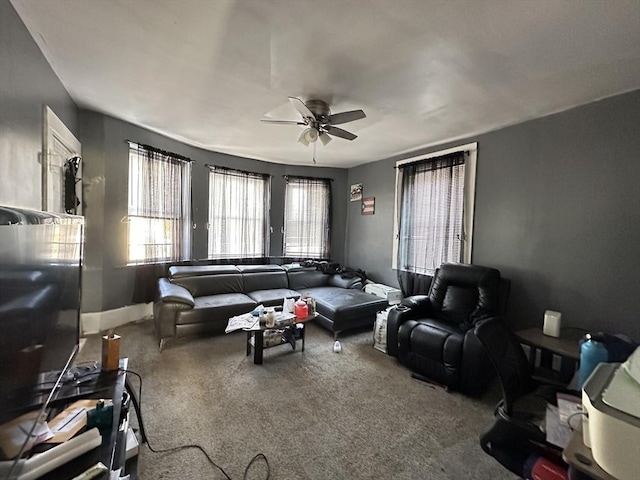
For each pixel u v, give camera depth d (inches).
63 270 48.1
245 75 88.4
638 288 91.4
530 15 60.4
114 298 138.1
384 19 62.8
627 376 36.6
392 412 84.0
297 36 69.3
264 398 88.1
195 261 173.9
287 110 115.2
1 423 28.9
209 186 179.2
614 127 95.9
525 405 63.4
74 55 81.0
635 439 28.2
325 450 68.5
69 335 51.6
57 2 61.4
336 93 98.3
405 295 167.6
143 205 147.7
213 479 59.4
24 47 70.4
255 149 174.9
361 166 204.1
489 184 130.1
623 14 59.4
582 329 101.1
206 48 75.4
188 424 75.2
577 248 104.0
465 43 70.5
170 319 120.0
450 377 95.1
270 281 171.0
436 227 150.6
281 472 61.9
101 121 128.6
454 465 65.4
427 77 86.9
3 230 29.2
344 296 153.0
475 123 122.6
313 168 212.2
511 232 122.3
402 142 150.8
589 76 84.7
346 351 124.6
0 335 28.6
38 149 80.5
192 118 127.3
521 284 119.1
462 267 122.0
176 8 61.4
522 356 70.8
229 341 129.6
